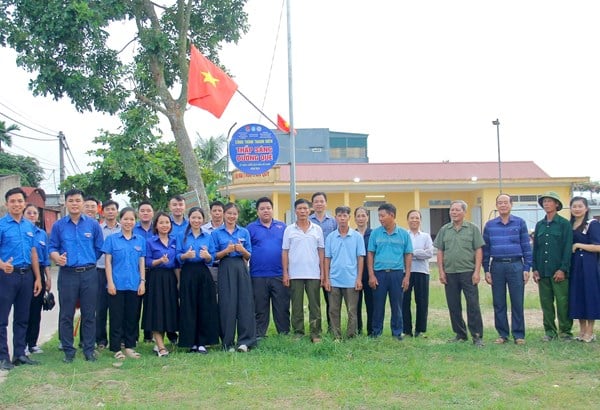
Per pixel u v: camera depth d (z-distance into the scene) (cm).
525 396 611
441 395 612
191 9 1529
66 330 786
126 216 820
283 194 3041
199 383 663
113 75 1382
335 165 3238
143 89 1530
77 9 1260
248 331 846
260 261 905
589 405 580
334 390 629
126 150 1476
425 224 3241
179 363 761
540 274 901
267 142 1234
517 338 874
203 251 830
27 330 842
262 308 906
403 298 954
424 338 938
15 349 768
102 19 1307
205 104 1267
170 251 836
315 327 886
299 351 813
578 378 681
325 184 2980
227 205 865
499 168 3078
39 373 714
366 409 572
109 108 1399
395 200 3200
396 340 877
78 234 785
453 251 884
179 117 1520
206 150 4403
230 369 721
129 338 819
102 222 939
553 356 785
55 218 3080
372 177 3139
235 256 857
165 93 1507
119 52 1395
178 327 833
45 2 1277
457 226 889
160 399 613
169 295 827
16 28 1290
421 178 3116
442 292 1465
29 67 1305
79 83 1323
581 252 877
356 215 976
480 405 577
